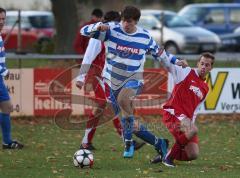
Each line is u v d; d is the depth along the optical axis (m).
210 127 39.06
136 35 27.53
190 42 77.75
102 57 30.36
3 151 30.48
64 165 26.91
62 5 66.94
